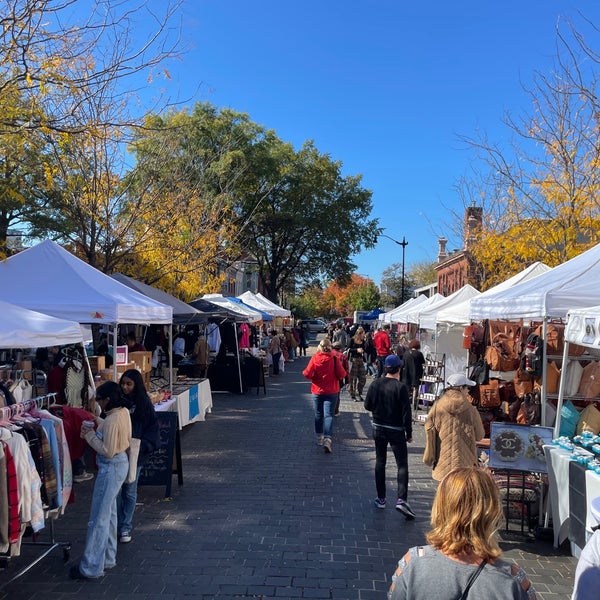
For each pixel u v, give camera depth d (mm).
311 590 4742
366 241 44250
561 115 14000
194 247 19188
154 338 17562
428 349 16672
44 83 7699
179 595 4617
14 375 7250
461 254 38125
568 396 6750
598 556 2633
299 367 29359
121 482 5105
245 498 7262
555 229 15008
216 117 33469
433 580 2098
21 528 4398
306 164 41188
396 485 8117
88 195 13539
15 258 8578
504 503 6262
